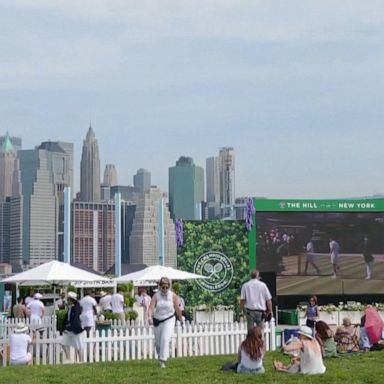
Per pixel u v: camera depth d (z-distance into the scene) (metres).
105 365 20.09
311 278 44.16
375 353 21.86
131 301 42.69
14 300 49.31
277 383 15.95
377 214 44.69
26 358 21.78
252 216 43.94
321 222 44.41
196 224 44.00
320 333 20.98
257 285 20.45
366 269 44.47
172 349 24.19
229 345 25.31
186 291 43.66
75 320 23.16
